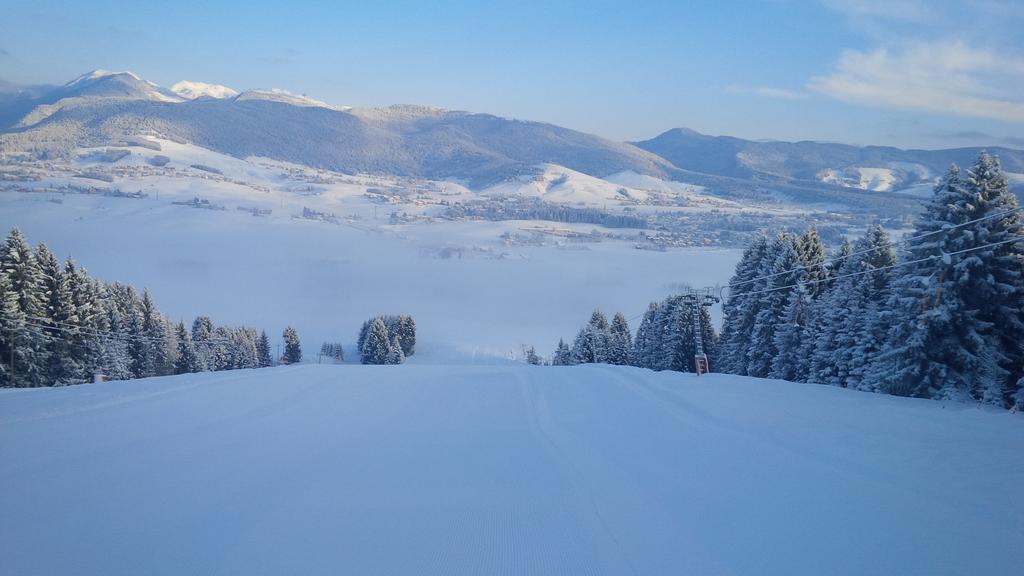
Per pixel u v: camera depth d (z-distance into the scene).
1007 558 6.94
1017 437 12.59
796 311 38.16
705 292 32.53
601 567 6.92
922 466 10.43
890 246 32.50
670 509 8.84
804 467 10.62
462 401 20.47
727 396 18.91
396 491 9.87
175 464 11.34
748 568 6.84
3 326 37.62
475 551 7.39
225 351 73.94
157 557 7.23
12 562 7.12
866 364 28.86
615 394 21.11
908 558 7.00
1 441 12.94
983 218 22.14
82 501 9.22
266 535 7.91
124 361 49.38
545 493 9.76
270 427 14.98
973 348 22.88
